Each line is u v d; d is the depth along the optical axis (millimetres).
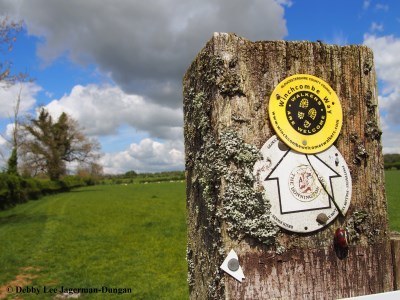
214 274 2168
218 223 2143
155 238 15391
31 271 10672
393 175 42906
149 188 56344
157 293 8820
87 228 18203
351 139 2314
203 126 2279
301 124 2207
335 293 2191
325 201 2219
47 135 63062
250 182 2129
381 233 2328
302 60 2250
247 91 2166
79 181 81125
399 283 2295
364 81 2355
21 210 28484
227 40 2174
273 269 2115
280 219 2143
